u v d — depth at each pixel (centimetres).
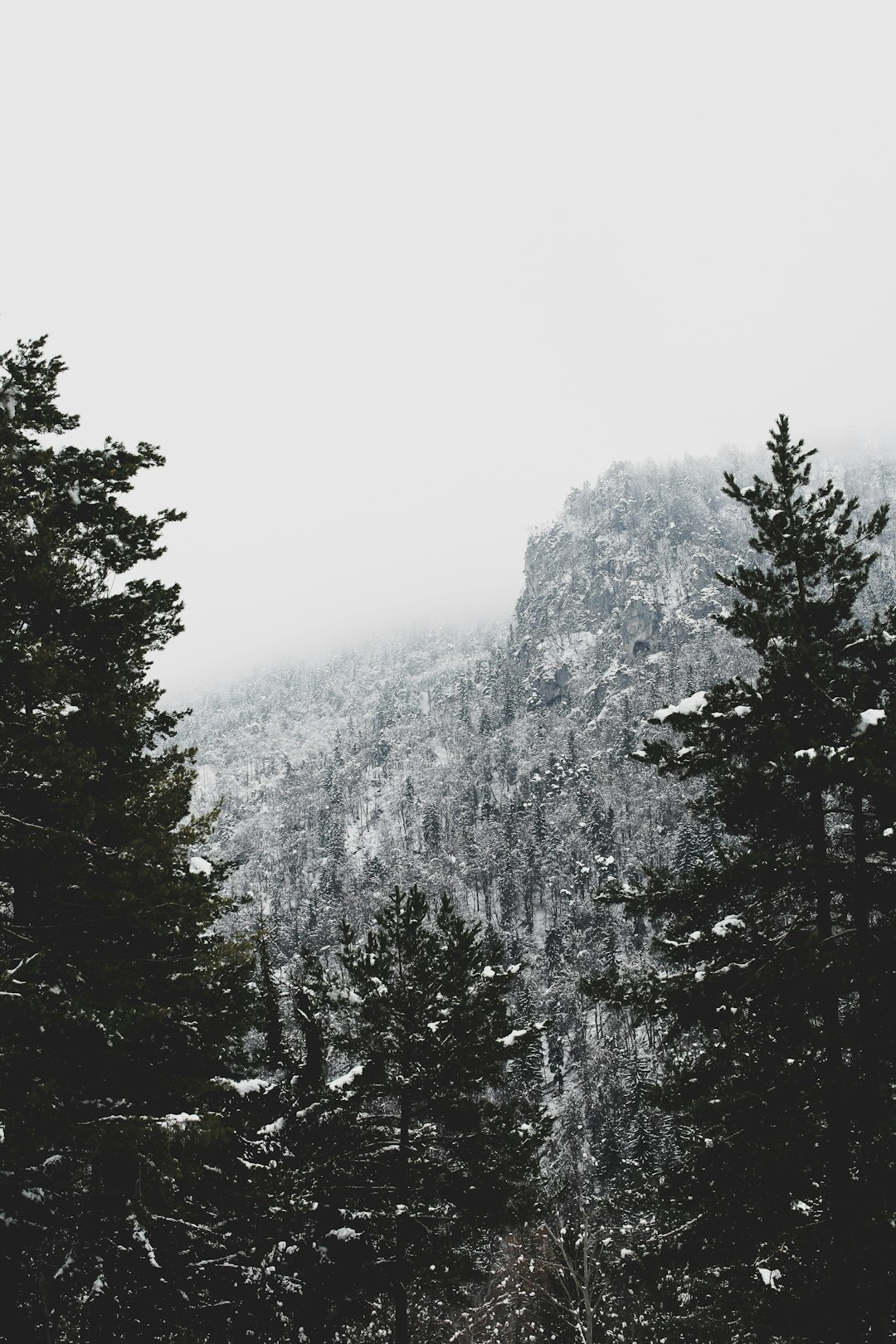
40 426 985
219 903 972
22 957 795
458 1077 1414
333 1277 1223
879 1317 804
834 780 970
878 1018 926
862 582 1121
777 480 1162
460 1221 1385
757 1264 990
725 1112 962
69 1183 884
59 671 820
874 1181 854
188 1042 970
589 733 19725
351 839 18350
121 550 1020
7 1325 821
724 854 1103
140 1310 942
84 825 802
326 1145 1327
